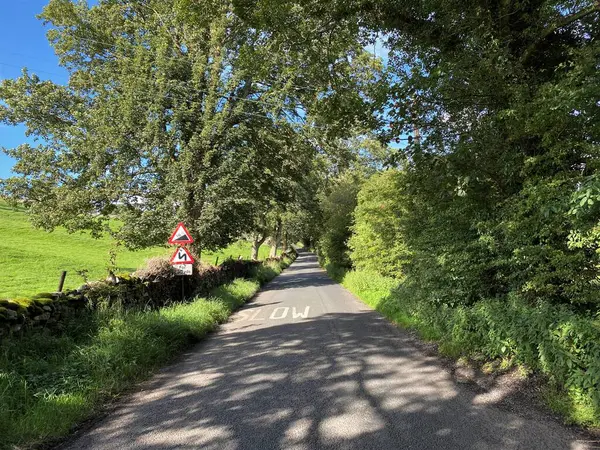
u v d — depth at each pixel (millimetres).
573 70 5191
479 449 3844
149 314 9758
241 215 21656
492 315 6324
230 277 23828
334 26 9117
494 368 6156
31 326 6918
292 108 19891
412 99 7137
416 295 9422
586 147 4965
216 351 8594
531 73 6648
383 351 7859
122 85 19812
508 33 6793
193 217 19125
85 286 9484
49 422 4664
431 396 5320
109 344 7184
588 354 4520
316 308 14883
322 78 9633
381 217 16984
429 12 7355
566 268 5461
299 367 6906
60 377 5832
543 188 5203
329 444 4031
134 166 19891
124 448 4176
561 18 6219
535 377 5445
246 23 9086
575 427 4242
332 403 5156
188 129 19750
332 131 9273
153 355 7715
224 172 19391
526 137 6094
